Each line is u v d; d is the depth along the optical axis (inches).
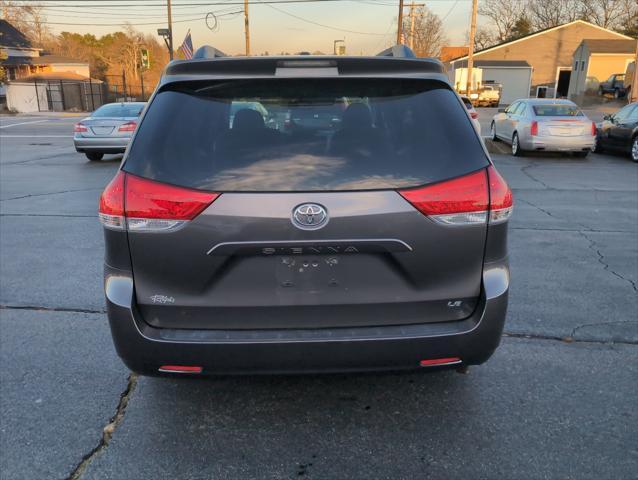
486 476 101.3
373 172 97.7
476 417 119.3
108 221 98.8
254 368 100.4
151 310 100.7
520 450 108.3
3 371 138.0
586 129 548.4
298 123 101.3
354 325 101.3
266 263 98.0
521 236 264.5
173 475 101.7
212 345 98.2
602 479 100.3
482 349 103.4
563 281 201.6
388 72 105.2
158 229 96.7
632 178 443.2
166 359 99.9
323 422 118.1
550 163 536.4
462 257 100.7
